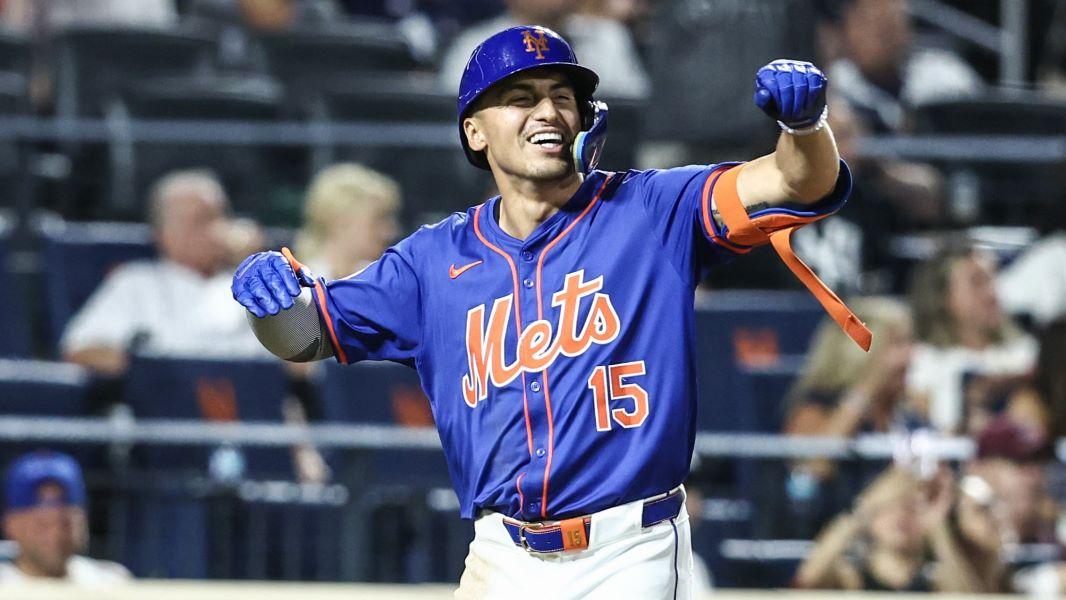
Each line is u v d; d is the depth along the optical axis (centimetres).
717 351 2611
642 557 1042
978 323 2634
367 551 2300
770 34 2758
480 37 3281
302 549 2320
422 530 2309
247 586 1666
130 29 3155
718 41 2778
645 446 1038
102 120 3122
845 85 3188
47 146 3078
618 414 1041
